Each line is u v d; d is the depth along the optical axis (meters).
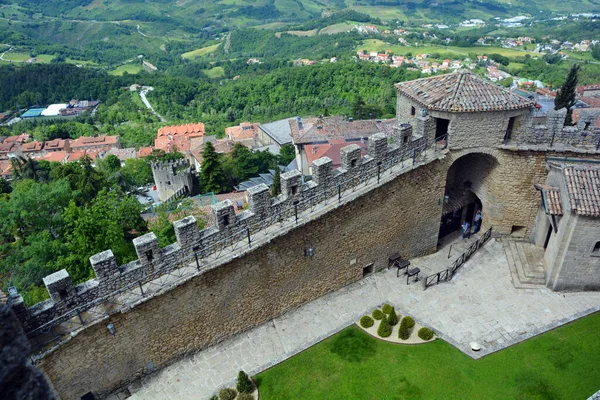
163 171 68.38
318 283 25.30
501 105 25.39
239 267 21.22
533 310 24.39
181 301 20.02
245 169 72.75
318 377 21.08
